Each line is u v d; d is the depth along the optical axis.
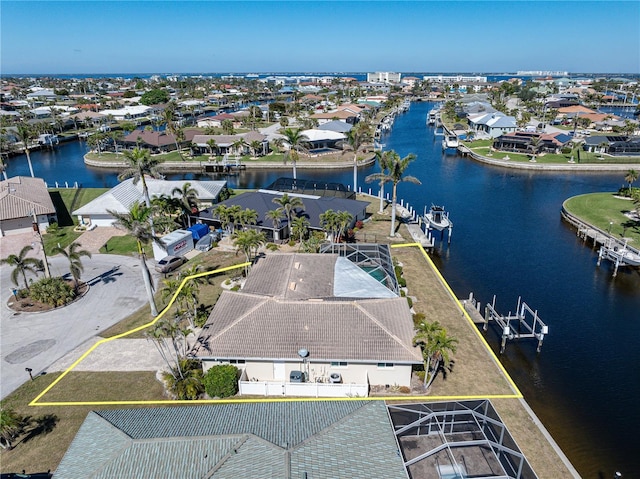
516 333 39.50
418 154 125.19
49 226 64.38
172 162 110.81
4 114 172.25
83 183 97.31
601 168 104.50
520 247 61.28
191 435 21.81
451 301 44.44
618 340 40.03
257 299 35.22
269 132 147.50
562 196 85.31
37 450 26.48
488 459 23.06
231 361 32.03
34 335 38.47
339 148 124.62
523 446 26.91
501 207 79.19
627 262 52.62
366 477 19.88
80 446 22.09
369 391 31.33
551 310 45.09
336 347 31.00
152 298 40.59
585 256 58.22
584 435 29.53
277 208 61.22
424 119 199.25
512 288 49.59
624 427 30.22
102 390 31.55
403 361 30.06
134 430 22.56
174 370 33.00
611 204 74.56
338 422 22.92
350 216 55.69
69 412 29.44
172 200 62.97
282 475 19.08
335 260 44.91
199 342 32.16
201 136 121.94
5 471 25.11
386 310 34.44
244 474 19.42
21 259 44.09
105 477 19.94
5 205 62.50
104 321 40.72
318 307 33.72
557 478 24.73
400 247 58.34
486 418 25.62
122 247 58.28
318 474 19.59
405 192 88.56
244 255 54.69
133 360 34.88
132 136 125.62
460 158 120.81
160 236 60.22
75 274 44.78
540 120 164.38
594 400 32.75
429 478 21.89
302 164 110.44
